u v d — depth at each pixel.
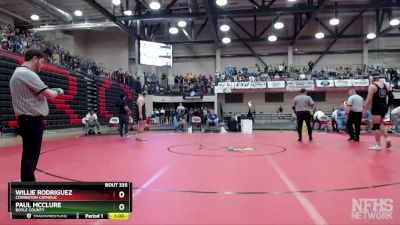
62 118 14.52
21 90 3.34
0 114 10.66
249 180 4.37
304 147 8.30
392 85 22.94
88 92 17.33
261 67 27.61
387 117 14.59
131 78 23.62
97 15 22.69
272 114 26.78
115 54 27.72
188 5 20.25
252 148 8.17
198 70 28.25
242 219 2.84
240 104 27.28
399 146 8.21
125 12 17.20
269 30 27.16
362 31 26.08
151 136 13.26
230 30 27.50
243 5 22.53
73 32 26.64
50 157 6.80
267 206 3.21
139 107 11.13
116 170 5.18
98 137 13.33
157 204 3.31
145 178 4.55
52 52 16.30
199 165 5.58
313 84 24.17
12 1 19.42
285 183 4.17
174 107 27.69
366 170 4.99
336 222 2.74
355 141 9.81
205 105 27.30
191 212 3.05
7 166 5.93
